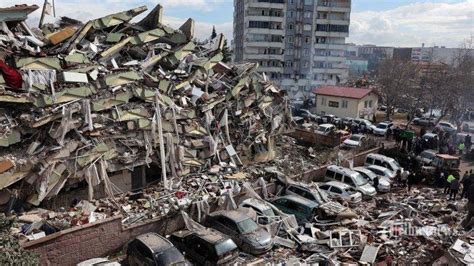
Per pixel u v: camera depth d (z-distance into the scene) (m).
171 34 32.72
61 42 26.70
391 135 50.97
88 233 19.70
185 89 30.64
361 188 30.69
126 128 25.81
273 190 29.22
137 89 26.72
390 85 67.62
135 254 19.31
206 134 30.55
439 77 67.88
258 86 35.88
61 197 23.59
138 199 24.86
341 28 97.00
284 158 37.00
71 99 23.53
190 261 20.52
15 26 25.84
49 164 22.02
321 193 28.19
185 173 29.00
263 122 36.41
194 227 22.81
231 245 20.23
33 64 22.98
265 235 22.12
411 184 33.88
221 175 29.53
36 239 18.23
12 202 21.33
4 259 13.30
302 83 97.12
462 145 44.31
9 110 22.02
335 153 39.62
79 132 23.50
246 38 93.31
